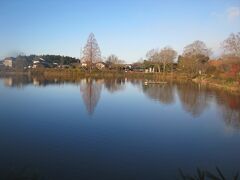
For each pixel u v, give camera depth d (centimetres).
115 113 3044
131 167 1554
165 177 1448
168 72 11350
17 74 11600
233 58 6531
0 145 1844
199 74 9250
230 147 1947
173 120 2766
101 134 2159
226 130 2412
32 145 1852
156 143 1989
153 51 13338
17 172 1421
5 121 2522
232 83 5972
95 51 11194
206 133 2300
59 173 1441
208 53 10119
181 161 1664
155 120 2739
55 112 2997
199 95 4847
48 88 5694
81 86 6322
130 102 3934
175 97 4581
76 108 3284
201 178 739
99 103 3769
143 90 5697
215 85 6688
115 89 5809
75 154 1708
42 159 1614
